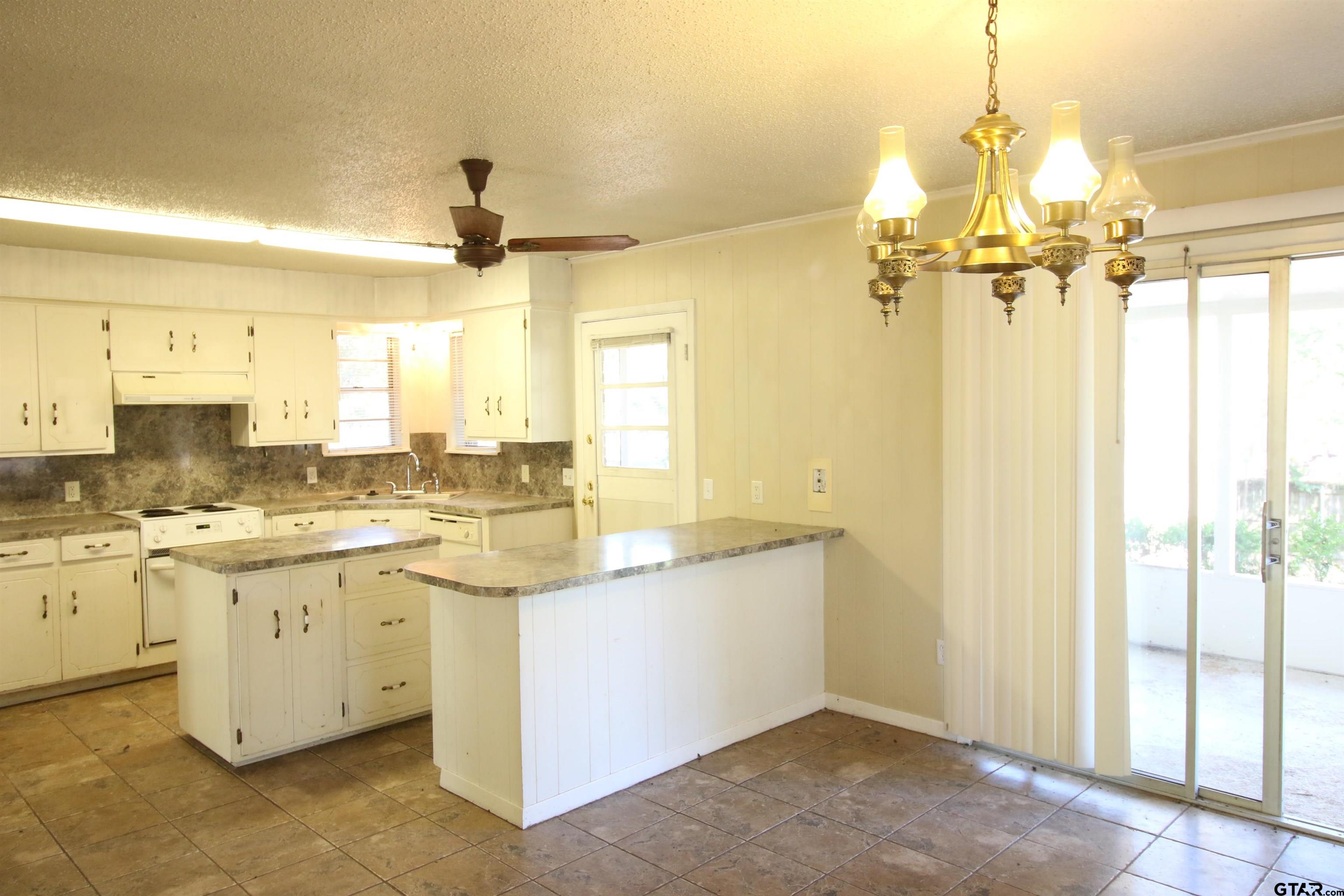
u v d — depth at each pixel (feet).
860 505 13.67
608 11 6.56
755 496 15.06
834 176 11.46
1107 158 10.78
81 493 17.33
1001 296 6.48
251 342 18.39
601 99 8.45
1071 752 11.37
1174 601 10.97
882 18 6.81
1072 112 5.50
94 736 13.50
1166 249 10.64
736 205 13.14
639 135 9.59
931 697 12.99
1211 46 7.49
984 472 12.05
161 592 16.48
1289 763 11.53
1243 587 10.91
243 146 9.72
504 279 18.15
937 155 10.65
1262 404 10.22
